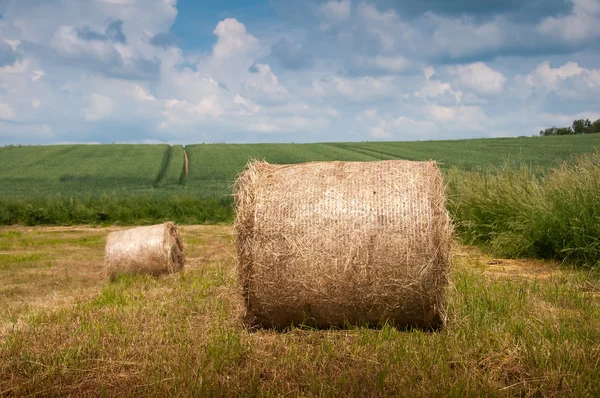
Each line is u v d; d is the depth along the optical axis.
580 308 5.42
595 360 3.82
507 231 9.91
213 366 3.88
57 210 18.48
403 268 4.72
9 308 6.34
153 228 8.89
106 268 8.64
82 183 30.88
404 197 4.82
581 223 8.35
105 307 5.92
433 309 4.76
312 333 4.79
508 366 3.82
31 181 31.97
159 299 6.20
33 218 18.05
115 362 4.04
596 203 8.34
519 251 9.32
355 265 4.75
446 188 5.04
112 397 3.55
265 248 4.89
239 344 4.28
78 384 3.78
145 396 3.54
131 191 25.39
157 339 4.54
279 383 3.65
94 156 43.44
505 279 7.16
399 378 3.63
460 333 4.48
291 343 4.39
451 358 3.96
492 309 5.21
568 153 34.06
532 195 9.98
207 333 4.76
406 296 4.75
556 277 7.39
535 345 4.03
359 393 3.46
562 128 73.31
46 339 4.66
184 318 5.27
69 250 12.12
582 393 3.34
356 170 5.08
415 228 4.74
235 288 6.50
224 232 15.56
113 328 4.88
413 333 4.67
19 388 3.71
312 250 4.82
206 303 5.80
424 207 4.78
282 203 4.93
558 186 9.24
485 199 10.92
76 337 4.66
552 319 4.86
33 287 8.00
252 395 3.46
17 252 11.79
